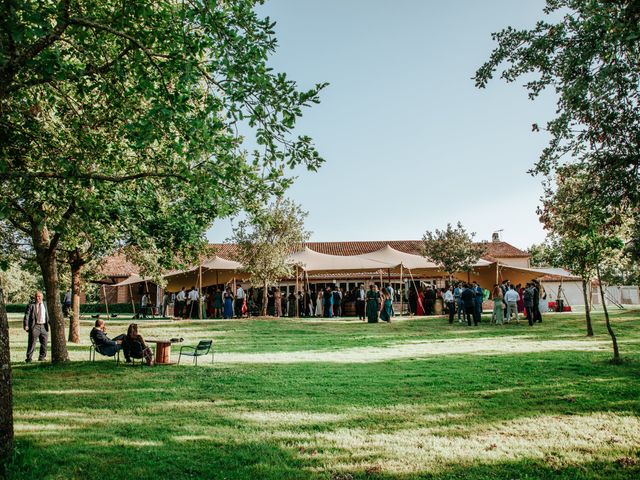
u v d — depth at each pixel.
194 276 30.52
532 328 19.47
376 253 29.77
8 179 7.22
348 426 6.32
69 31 6.67
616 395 7.56
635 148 5.75
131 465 5.03
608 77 5.42
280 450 5.43
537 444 5.49
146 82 6.11
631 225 7.20
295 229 27.50
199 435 6.02
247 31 6.23
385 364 11.27
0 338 5.16
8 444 5.14
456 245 29.23
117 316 34.16
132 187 10.21
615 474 4.62
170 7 6.41
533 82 6.70
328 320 25.48
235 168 6.45
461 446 5.49
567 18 5.95
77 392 8.57
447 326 21.28
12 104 7.55
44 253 11.95
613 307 36.94
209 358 12.78
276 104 6.08
